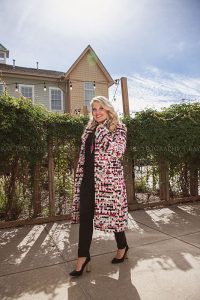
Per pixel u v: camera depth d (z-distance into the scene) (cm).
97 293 252
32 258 330
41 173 485
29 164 469
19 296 251
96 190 280
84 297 246
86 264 288
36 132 445
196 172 619
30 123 436
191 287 257
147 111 554
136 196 588
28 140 440
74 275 282
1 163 449
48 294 253
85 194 284
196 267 295
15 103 424
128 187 554
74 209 296
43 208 491
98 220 279
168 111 572
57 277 283
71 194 507
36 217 477
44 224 462
